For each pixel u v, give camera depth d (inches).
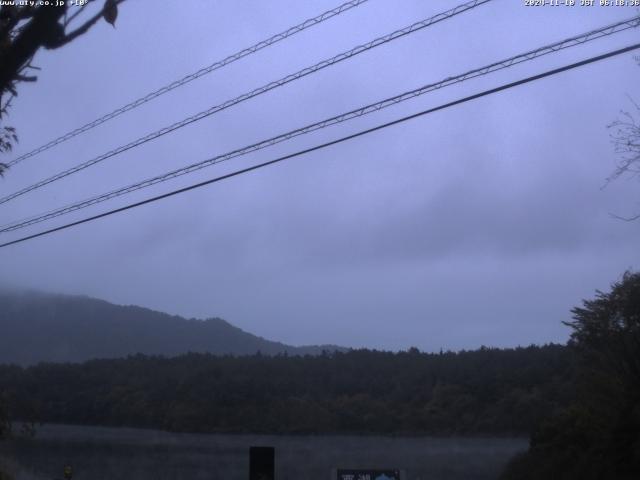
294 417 2773.1
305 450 2091.5
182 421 2815.0
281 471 1576.0
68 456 1914.4
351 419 2770.7
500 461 1660.9
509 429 2402.8
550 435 1196.5
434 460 1726.1
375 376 3053.6
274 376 3090.6
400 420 2672.2
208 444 2306.8
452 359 2957.7
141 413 2952.8
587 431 1013.8
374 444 2256.4
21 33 194.1
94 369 3238.2
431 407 2709.2
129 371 3203.7
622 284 1011.9
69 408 2935.5
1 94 206.4
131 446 2252.7
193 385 3026.6
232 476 1550.2
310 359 3287.4
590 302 1030.4
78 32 198.7
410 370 3036.4
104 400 3002.0
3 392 762.8
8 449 1969.7
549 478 1018.7
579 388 1188.5
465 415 2578.7
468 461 1679.4
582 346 1081.4
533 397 2394.2
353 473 573.0
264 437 2625.5
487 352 2874.0
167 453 2057.1
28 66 205.3
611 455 869.8
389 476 571.5
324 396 2982.3
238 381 3006.9
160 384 3080.7
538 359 2640.3
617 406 909.8
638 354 927.0
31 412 797.9
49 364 3193.9
